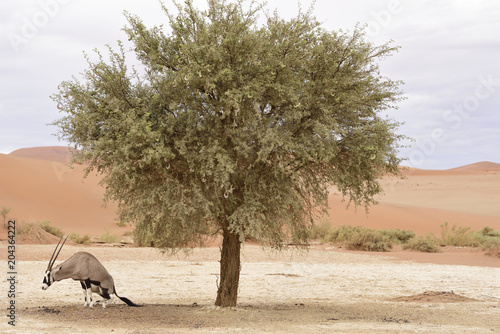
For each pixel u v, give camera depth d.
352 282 22.55
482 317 13.84
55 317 12.47
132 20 12.89
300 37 13.04
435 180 126.56
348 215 61.97
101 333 10.27
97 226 53.31
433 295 18.45
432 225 62.78
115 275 23.42
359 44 13.18
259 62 12.26
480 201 96.19
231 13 12.59
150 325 11.62
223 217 13.61
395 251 39.59
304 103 12.82
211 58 12.11
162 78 12.48
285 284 21.61
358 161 13.44
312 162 13.49
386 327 11.79
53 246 33.88
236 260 14.22
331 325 11.99
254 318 12.78
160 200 12.63
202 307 14.25
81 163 12.45
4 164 60.38
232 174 12.89
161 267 26.95
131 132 11.51
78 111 12.41
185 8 12.72
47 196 56.59
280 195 13.09
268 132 12.19
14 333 9.92
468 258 33.75
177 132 12.68
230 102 11.85
